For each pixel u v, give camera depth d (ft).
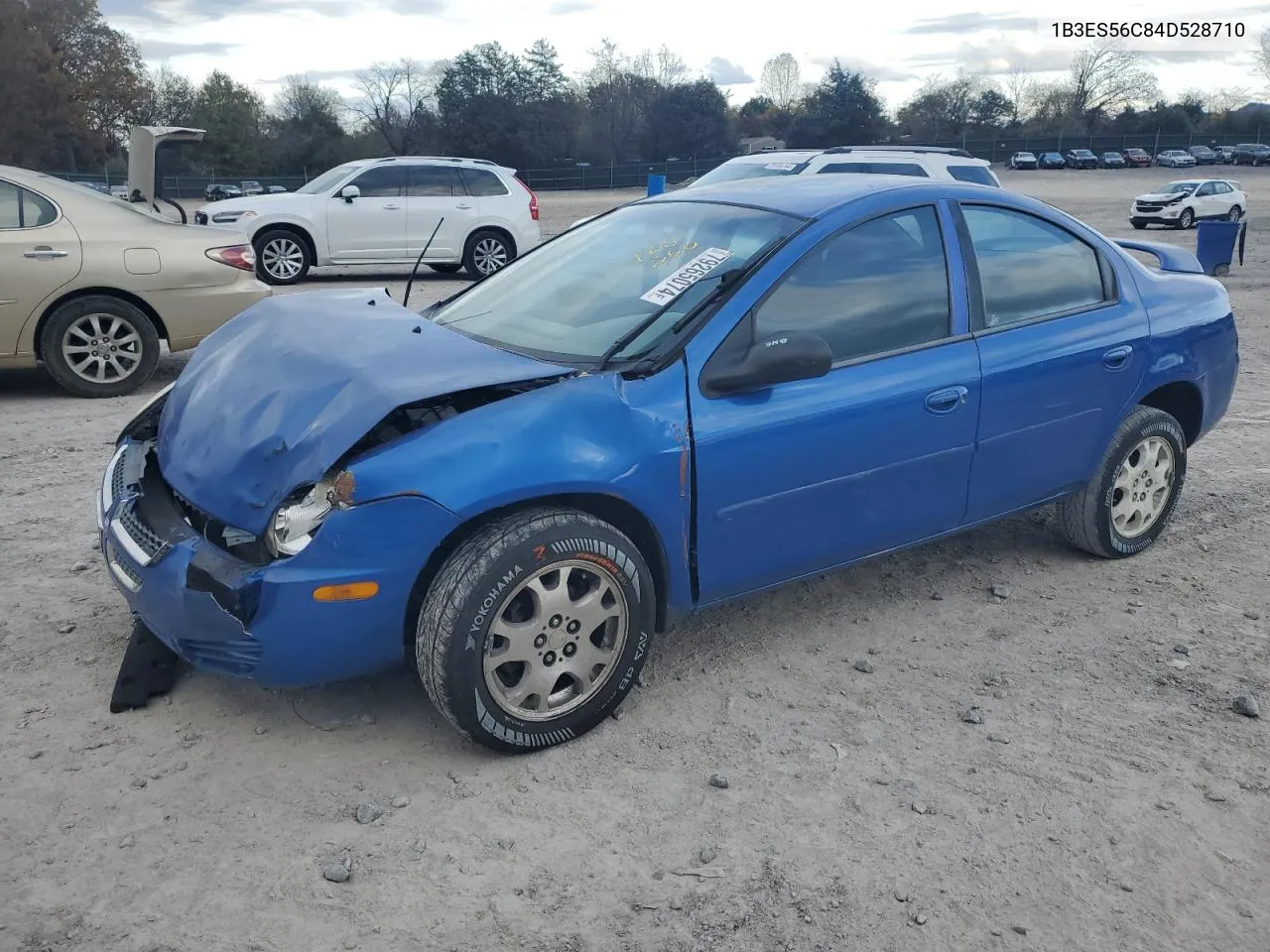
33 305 23.67
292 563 9.42
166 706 11.23
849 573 15.17
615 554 10.36
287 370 10.96
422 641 9.83
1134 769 10.57
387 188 49.83
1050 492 14.35
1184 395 15.92
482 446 9.76
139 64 239.91
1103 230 96.89
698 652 12.80
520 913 8.48
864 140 277.85
